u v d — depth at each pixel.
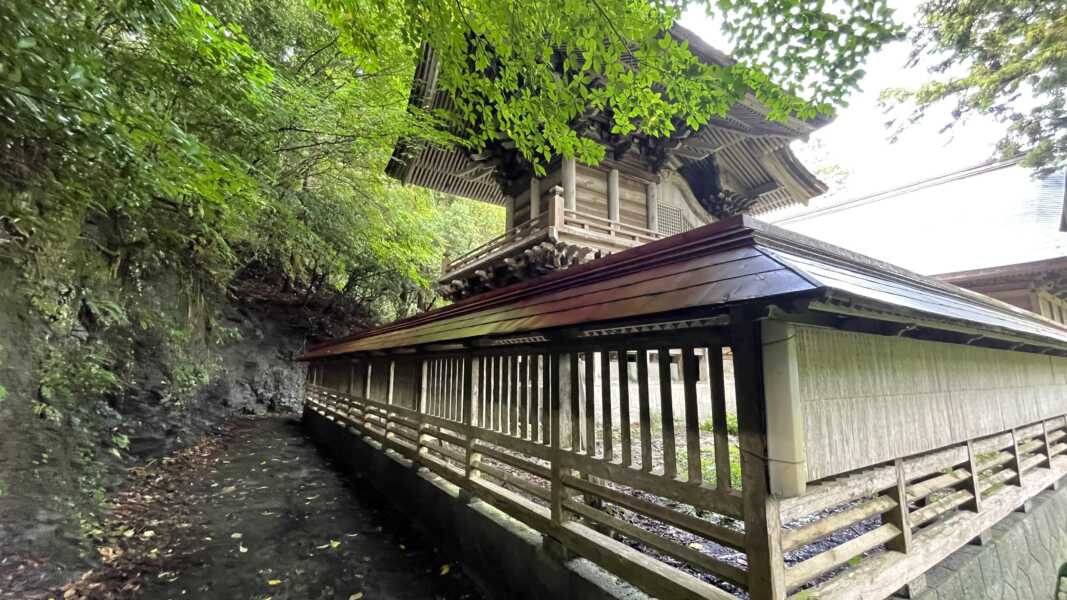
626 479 2.74
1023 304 9.88
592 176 9.34
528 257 8.80
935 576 3.03
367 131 8.10
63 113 2.94
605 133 8.82
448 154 10.72
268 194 7.39
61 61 2.74
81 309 5.67
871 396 2.63
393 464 6.33
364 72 9.23
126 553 4.48
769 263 1.93
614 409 8.68
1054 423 5.25
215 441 9.76
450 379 5.20
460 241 19.62
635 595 2.60
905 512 2.77
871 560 2.60
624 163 9.61
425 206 15.43
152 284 7.09
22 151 3.64
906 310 1.94
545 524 3.35
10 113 2.89
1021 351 4.73
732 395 9.52
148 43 4.47
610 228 8.78
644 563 2.56
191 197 5.05
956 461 3.39
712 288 2.00
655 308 2.16
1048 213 11.38
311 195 11.32
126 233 6.04
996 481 3.98
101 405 6.12
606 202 9.42
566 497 3.23
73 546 4.22
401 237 13.52
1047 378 5.34
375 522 5.59
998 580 3.50
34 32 2.58
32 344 4.66
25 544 3.91
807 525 2.22
